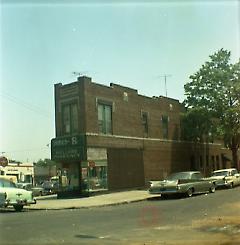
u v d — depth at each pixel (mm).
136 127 39156
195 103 45188
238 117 43750
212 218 16438
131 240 12109
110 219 16984
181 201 24812
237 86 43469
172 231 13594
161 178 41688
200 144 49719
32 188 43906
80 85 33750
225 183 34844
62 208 24219
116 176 35625
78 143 33094
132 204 25188
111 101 36188
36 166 84125
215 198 25203
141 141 39375
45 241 12055
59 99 35219
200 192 29438
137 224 15320
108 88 36062
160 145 42250
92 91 34281
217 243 11469
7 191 22625
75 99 34031
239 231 13367
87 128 33344
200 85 45000
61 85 35156
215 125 44969
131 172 37500
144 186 38969
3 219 17906
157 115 42562
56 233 13484
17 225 15633
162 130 43188
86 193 32375
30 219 17656
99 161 34031
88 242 11852
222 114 44250
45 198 34469
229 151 56656
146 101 41062
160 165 41875
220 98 43906
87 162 32812
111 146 35531
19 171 63906
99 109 34938
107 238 12469
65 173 34188
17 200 22891
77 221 16531
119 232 13547
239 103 44031
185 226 14594
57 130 35062
